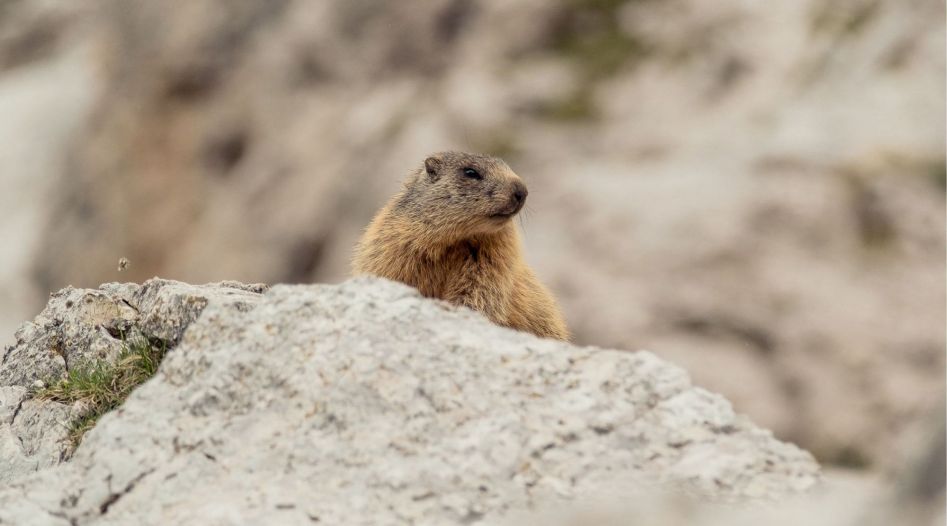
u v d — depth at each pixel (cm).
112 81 10469
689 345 6875
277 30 10025
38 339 2611
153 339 2444
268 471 1822
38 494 1844
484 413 1850
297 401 1909
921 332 6594
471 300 2628
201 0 10281
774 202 7356
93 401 2334
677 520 1675
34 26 11306
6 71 11219
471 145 8775
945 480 1340
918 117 7638
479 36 9506
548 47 9388
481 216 2642
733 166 7725
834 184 7350
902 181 7281
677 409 1845
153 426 1938
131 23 10588
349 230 8931
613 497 1727
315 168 9325
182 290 2477
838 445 6231
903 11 8225
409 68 9588
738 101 8375
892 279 6850
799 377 6544
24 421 2350
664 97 8650
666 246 7356
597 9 9525
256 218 9344
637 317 7069
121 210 9919
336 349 1955
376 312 2003
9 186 10419
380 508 1733
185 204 9744
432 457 1797
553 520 1698
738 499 1709
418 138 8981
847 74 8144
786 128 7875
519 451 1795
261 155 9619
